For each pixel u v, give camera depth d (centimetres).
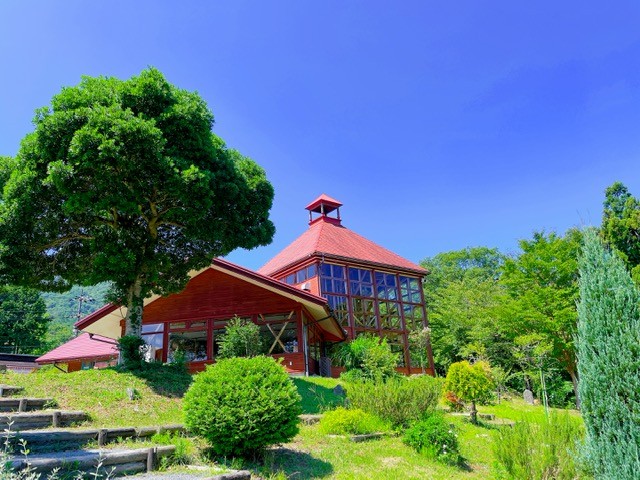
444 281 4697
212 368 660
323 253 2570
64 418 643
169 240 1378
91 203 1037
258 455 632
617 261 427
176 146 1177
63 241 1252
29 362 3234
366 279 2803
